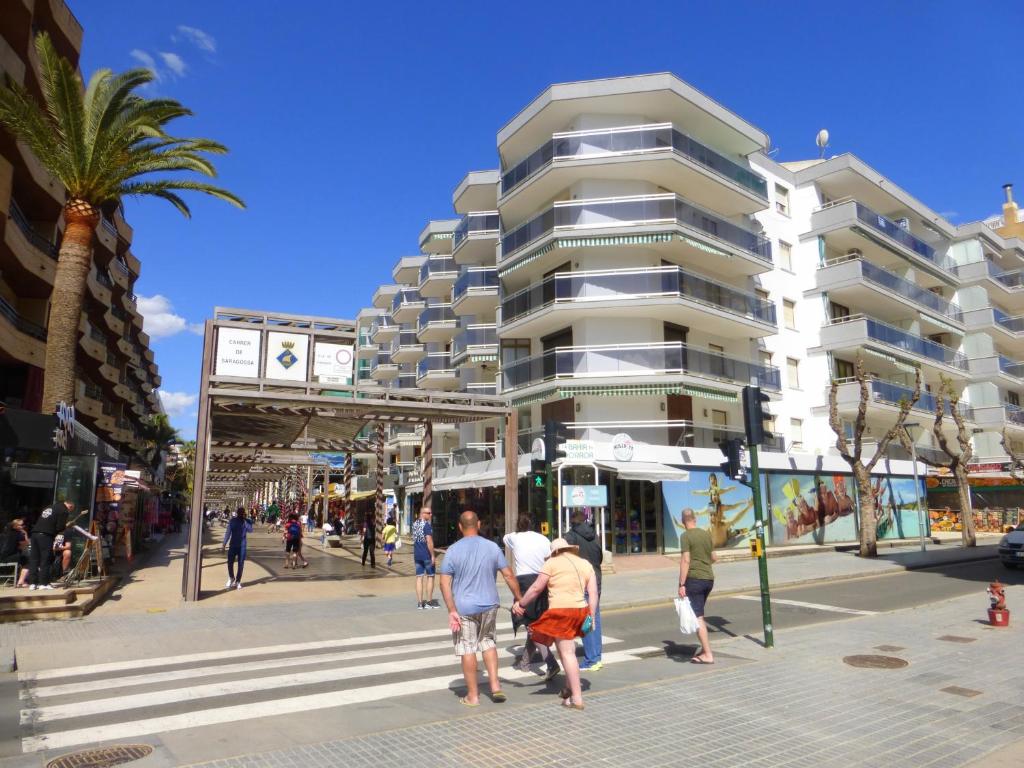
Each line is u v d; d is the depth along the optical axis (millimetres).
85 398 33250
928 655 8406
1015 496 36594
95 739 5391
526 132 28578
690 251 27109
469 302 34875
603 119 27375
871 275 33312
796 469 27797
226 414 15852
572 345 27234
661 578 17500
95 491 15461
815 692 6738
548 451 12016
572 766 4773
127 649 9047
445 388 43688
